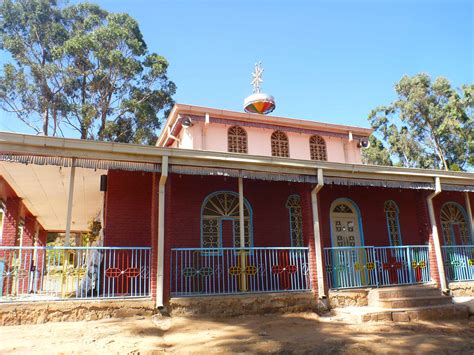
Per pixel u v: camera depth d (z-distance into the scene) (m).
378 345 6.38
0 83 23.33
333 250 10.63
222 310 8.56
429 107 32.38
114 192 10.09
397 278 11.30
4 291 10.31
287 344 6.27
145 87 26.89
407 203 13.44
